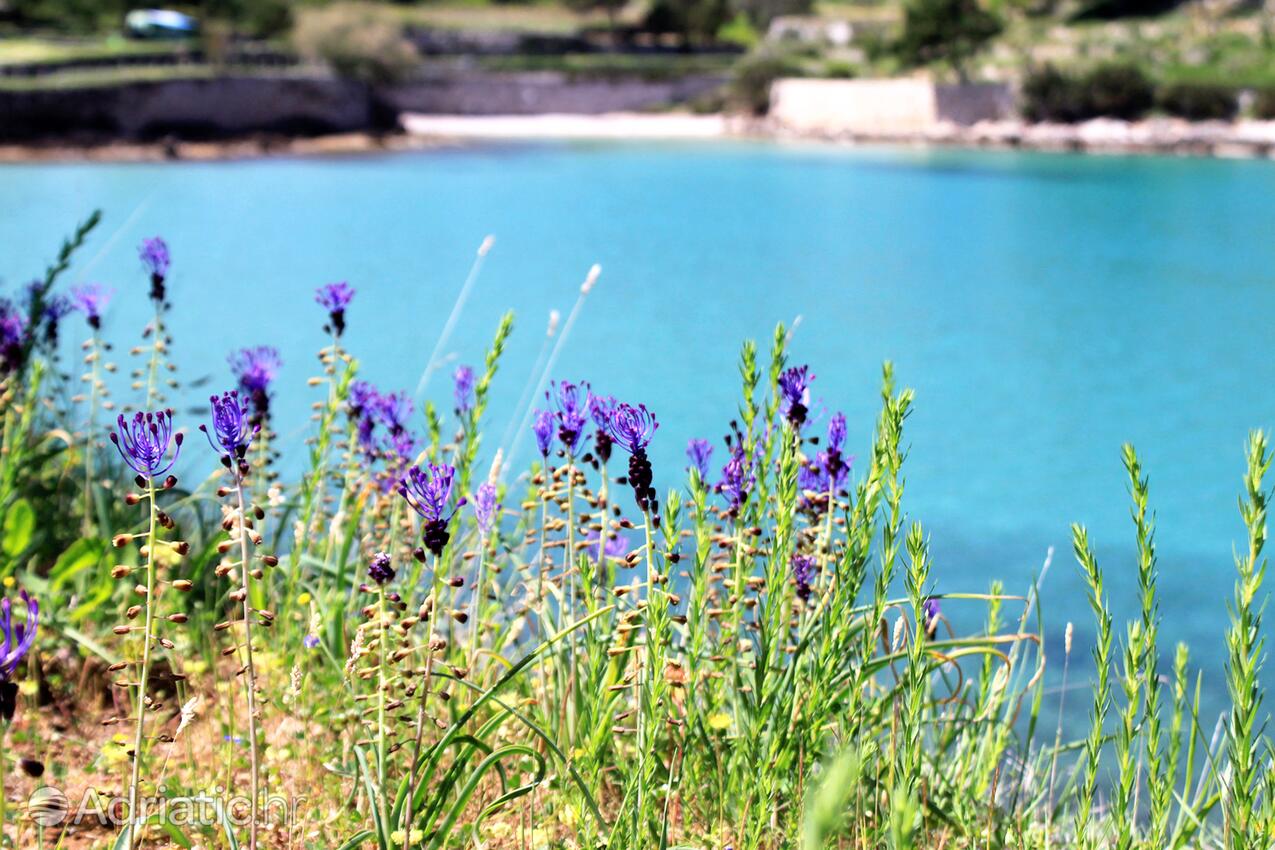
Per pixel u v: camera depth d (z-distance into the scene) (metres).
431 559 4.57
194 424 8.73
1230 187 52.56
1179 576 9.89
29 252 27.20
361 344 19.28
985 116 87.62
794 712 3.49
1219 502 12.35
